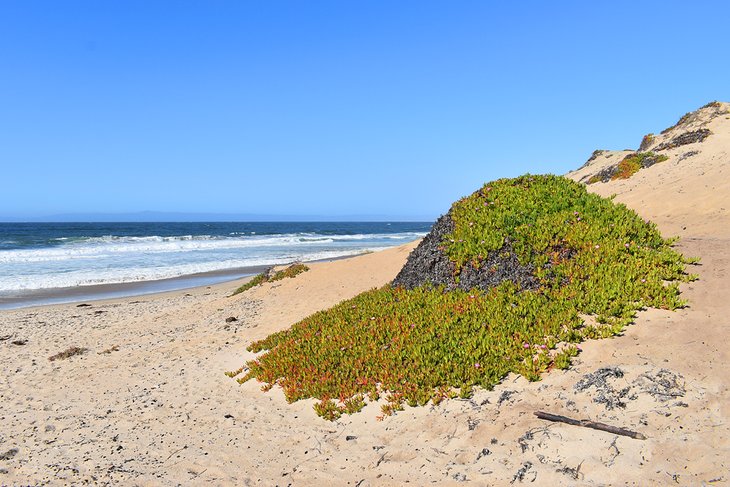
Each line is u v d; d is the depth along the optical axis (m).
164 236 95.12
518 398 7.28
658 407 6.38
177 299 24.38
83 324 18.61
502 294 10.58
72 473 6.88
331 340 10.94
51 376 12.09
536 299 9.95
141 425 8.59
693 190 25.66
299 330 12.80
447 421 7.13
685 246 12.45
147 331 16.70
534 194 14.12
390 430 7.29
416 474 6.12
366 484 6.09
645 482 5.20
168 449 7.55
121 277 33.59
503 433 6.51
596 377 7.23
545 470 5.68
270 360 10.89
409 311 11.34
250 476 6.57
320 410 8.21
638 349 7.80
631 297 9.36
